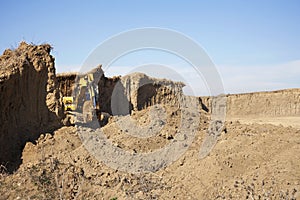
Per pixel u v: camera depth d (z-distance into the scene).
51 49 20.12
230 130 18.22
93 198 12.77
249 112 60.88
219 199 11.80
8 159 15.16
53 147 15.77
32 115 17.64
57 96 19.64
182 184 13.24
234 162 13.80
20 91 16.94
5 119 15.74
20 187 12.77
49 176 13.41
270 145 14.91
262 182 11.91
